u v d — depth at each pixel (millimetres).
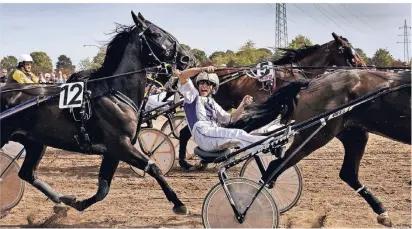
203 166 9195
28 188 8133
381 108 5957
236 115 5793
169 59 6547
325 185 8008
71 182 8445
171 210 6891
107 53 6543
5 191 6770
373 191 7602
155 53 6508
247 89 8898
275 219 5234
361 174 8656
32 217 6629
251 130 6113
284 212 6652
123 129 6246
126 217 6598
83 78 6531
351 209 6793
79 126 6293
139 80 6480
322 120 5746
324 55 9156
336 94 6055
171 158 8648
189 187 8062
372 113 5996
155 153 8656
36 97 6312
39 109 6328
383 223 6121
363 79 6070
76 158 10547
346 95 6035
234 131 5477
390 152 10531
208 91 5754
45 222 6426
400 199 7188
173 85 8727
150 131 8633
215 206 5332
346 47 9039
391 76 6070
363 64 9102
